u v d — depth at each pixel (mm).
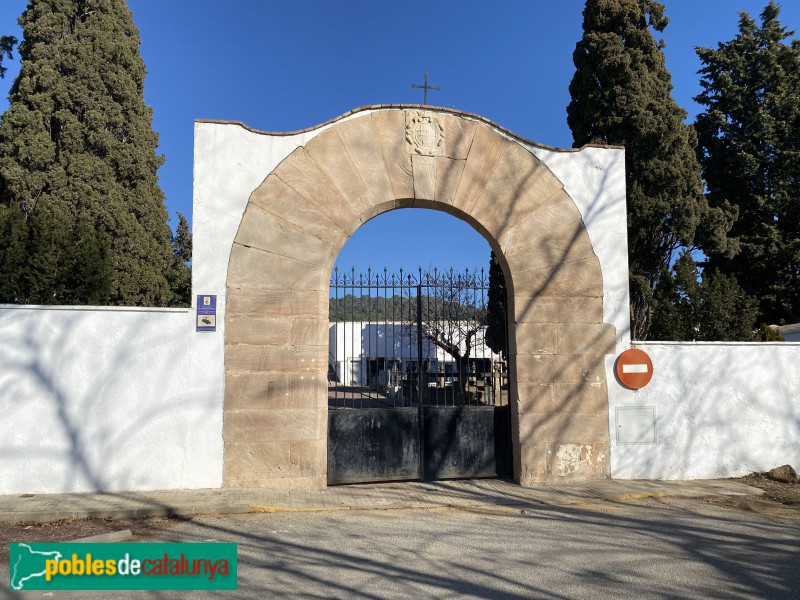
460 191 9633
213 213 8875
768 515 7754
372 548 6129
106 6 17969
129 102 18125
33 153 16406
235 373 8664
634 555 5969
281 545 6203
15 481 8008
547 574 5379
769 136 25469
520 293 9586
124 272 17297
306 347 8922
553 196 9875
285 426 8711
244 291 8836
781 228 25875
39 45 17062
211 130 9008
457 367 10469
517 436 9414
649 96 16578
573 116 17922
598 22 17312
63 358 8258
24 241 10617
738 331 14555
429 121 9688
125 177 18062
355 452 9242
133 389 8398
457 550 6090
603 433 9516
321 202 9234
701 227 17000
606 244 9922
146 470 8336
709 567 5621
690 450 9688
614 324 9766
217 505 7523
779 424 9969
